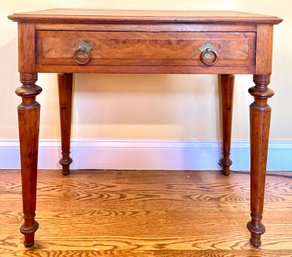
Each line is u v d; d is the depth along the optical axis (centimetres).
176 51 103
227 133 161
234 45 102
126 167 171
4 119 165
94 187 153
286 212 133
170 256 108
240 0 156
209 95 165
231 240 117
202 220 128
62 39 101
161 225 125
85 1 155
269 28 102
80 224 125
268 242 115
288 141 169
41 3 155
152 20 100
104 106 166
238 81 163
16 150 168
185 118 168
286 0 154
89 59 102
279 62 160
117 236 118
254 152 109
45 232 119
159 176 166
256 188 110
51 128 167
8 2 154
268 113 106
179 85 164
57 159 170
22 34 100
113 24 101
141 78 163
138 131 169
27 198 109
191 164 172
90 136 169
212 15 111
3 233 118
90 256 108
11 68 160
